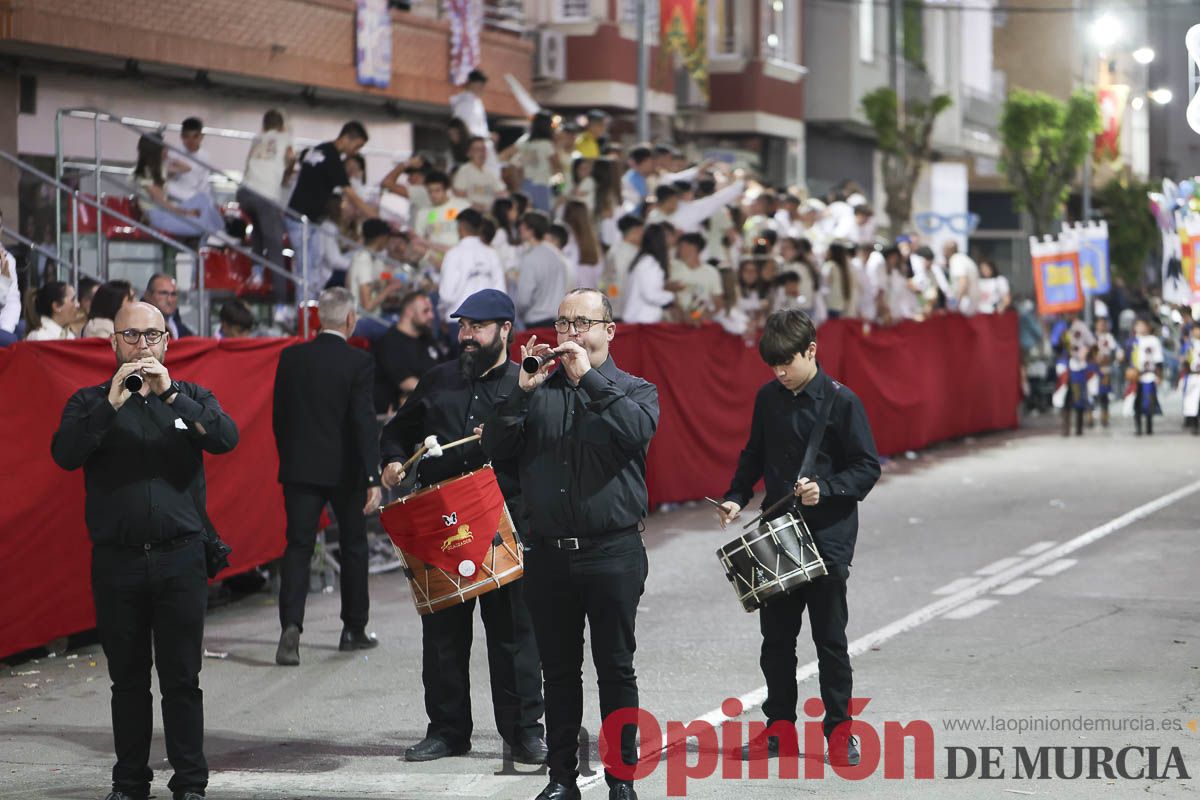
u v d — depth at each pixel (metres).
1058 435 41.53
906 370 35.78
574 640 11.29
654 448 26.67
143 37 29.45
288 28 33.38
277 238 26.25
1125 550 22.56
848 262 35.91
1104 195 77.12
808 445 12.40
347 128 27.94
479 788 12.06
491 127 41.88
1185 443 38.78
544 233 26.03
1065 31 85.94
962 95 72.81
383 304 26.17
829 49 58.22
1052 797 11.48
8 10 26.73
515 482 13.21
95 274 23.64
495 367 13.32
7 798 11.90
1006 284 47.88
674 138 49.97
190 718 11.57
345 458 16.59
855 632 17.36
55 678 16.02
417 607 12.71
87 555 17.16
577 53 43.78
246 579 20.78
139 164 25.28
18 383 16.22
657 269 27.81
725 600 19.42
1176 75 111.69
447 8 38.75
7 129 28.77
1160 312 60.69
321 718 14.27
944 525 25.23
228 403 19.39
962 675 15.27
